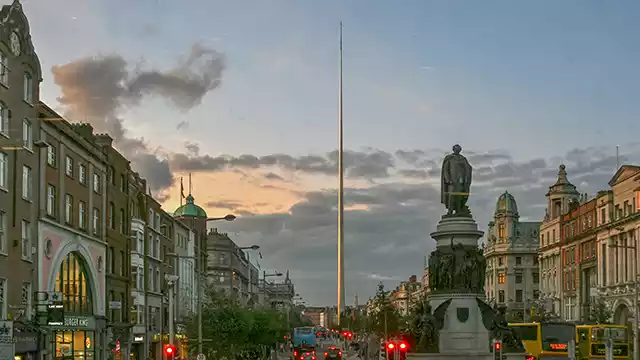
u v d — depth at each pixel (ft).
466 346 150.92
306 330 349.82
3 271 154.30
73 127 214.48
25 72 168.86
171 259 311.47
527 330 217.56
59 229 184.85
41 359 169.68
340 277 334.24
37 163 174.09
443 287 155.12
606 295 368.48
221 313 240.73
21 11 166.71
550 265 466.29
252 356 262.06
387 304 374.84
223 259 486.38
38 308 169.17
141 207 267.59
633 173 344.90
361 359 281.13
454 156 159.63
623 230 351.05
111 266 229.04
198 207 394.11
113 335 224.12
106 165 223.92
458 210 158.51
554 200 476.95
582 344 214.07
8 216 157.69
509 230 567.59
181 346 288.10
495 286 565.94
